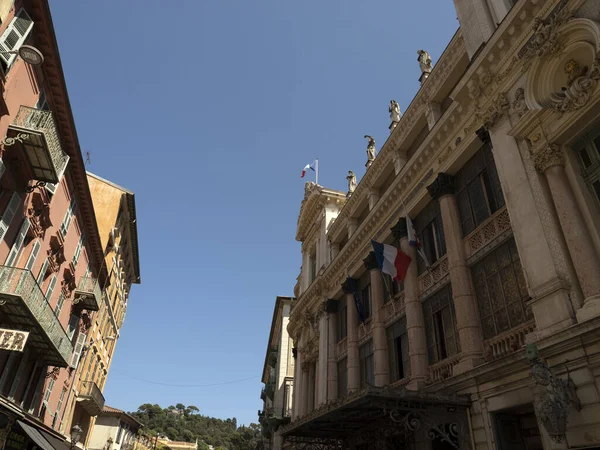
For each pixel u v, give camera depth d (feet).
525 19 37.55
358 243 74.90
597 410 24.99
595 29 29.73
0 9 41.57
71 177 70.28
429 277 51.90
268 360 170.09
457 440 36.37
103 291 108.88
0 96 43.96
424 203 56.34
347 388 70.13
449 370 43.47
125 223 126.00
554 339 28.02
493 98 40.96
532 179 34.55
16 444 64.85
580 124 31.30
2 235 50.14
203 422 486.38
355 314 73.92
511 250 39.04
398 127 67.00
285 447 92.12
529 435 34.12
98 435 154.81
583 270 28.68
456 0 51.31
